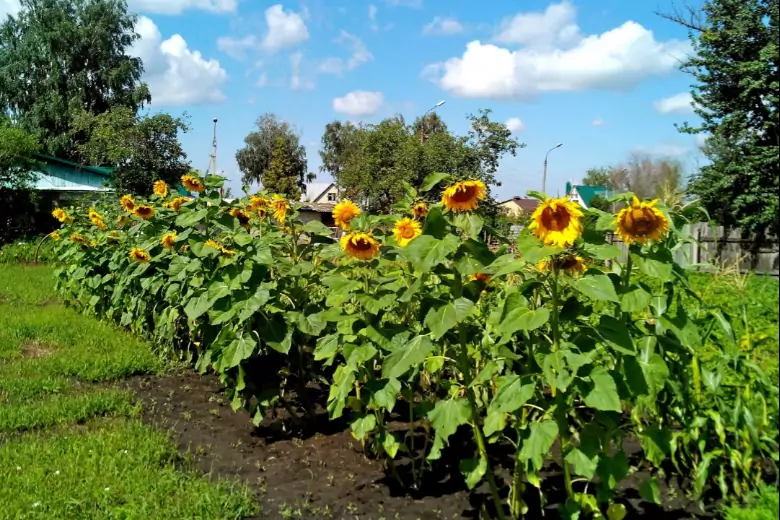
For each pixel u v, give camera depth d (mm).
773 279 8969
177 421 5176
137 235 7695
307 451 4559
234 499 3688
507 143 24453
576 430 3789
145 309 7445
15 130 22750
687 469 3979
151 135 26156
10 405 5281
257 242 4844
